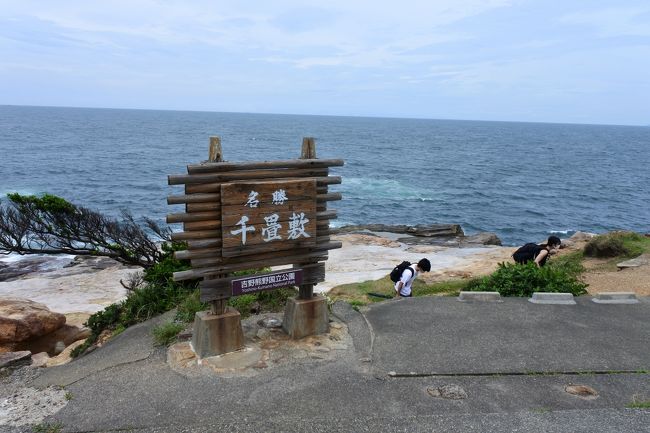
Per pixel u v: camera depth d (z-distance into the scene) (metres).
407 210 37.19
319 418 4.47
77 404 4.82
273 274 5.73
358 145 101.62
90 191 40.44
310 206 5.70
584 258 12.88
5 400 5.03
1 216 12.53
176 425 4.40
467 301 7.61
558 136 178.38
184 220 5.14
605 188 51.00
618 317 6.98
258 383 5.05
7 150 68.06
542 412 4.61
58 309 12.55
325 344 5.92
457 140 130.38
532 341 6.12
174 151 76.44
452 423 4.41
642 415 4.56
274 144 98.50
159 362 5.58
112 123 165.12
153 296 7.95
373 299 10.16
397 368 5.39
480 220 34.97
